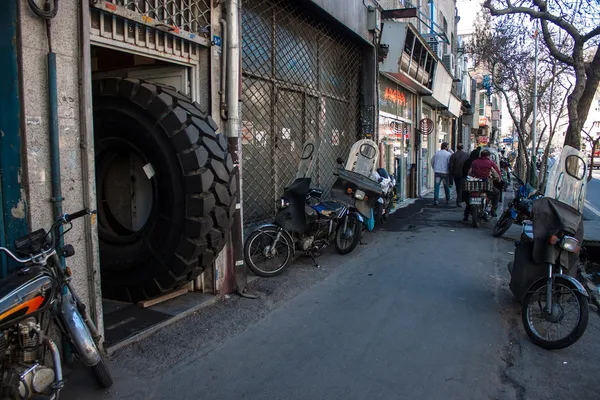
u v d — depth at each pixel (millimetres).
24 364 2828
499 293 5949
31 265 2957
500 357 4227
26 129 3271
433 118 21625
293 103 8461
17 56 3225
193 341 4312
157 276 4574
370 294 5789
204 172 4336
